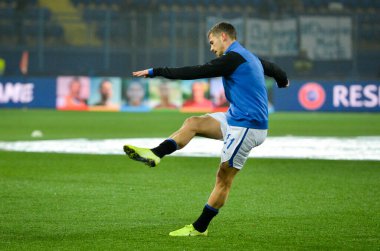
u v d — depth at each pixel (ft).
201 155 202.59
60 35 476.95
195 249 83.35
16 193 127.44
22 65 462.19
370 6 512.63
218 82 466.70
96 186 137.39
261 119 87.71
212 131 88.48
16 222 100.07
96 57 467.11
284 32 442.91
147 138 254.88
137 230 94.99
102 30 480.64
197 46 458.09
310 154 206.49
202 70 85.71
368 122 367.25
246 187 138.41
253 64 87.76
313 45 446.60
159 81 467.93
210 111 465.88
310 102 463.83
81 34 478.59
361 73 470.39
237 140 87.56
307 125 341.62
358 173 162.50
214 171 164.66
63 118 373.20
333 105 463.01
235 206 115.65
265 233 93.50
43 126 313.94
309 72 465.47
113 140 245.45
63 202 117.80
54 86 458.91
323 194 129.70
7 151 204.33
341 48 448.24
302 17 444.14
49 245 84.99
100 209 111.55
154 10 481.05
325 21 445.37
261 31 441.27
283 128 319.88
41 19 446.19
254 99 87.40
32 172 158.71
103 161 182.19
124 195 126.21
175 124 336.29
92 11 500.33
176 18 465.88
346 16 447.42
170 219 103.60
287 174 159.94
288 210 112.06
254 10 520.42
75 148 215.51
